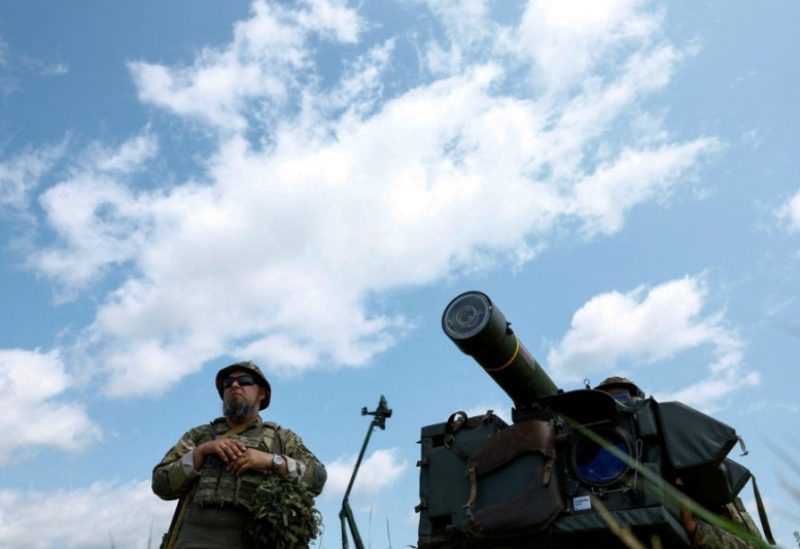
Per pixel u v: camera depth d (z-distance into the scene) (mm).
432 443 5836
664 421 4984
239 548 5656
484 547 5199
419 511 5625
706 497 5070
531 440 5223
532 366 5945
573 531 4852
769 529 5391
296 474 6016
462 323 5695
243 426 6332
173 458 6168
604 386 6441
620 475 4930
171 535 5859
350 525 5527
